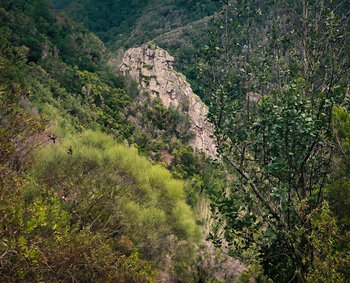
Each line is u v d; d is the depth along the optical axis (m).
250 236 5.32
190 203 10.85
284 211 5.28
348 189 5.38
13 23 28.62
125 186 9.30
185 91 37.44
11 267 4.06
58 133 10.90
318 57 5.33
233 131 5.37
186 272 8.43
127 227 7.87
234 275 8.23
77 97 24.58
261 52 5.70
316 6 5.46
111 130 23.25
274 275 5.36
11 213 3.88
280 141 4.84
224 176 5.77
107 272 5.62
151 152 23.20
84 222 7.04
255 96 5.77
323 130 4.98
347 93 4.88
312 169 5.06
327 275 4.19
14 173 4.52
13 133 4.70
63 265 5.10
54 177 7.57
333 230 4.39
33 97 16.64
